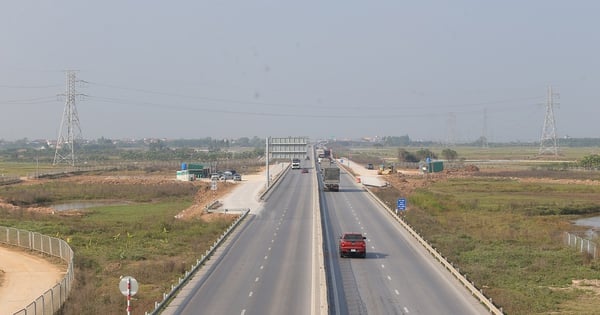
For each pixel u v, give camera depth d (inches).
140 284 1966.0
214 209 3887.8
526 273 2272.4
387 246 2586.1
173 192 5423.2
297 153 5295.3
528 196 5157.5
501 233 3169.3
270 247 2529.5
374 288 1818.4
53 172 6806.1
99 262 2333.9
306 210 3826.3
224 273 2015.3
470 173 7455.7
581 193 5418.3
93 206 4626.0
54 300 1592.0
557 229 3501.5
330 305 1619.1
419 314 1528.1
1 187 5364.2
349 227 3127.5
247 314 1504.7
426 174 7327.8
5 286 1966.0
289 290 1768.0
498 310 1485.0
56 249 2465.6
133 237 2930.6
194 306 1588.3
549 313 1681.8
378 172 7308.1
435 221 3545.8
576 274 2266.2
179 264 2203.5
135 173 7391.7
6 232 2790.4
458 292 1775.3
